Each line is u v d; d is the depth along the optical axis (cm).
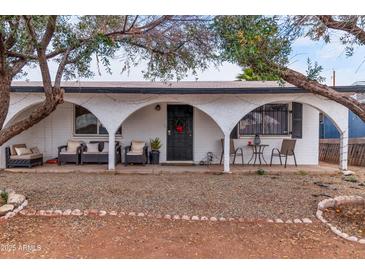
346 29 478
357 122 1252
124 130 1141
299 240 417
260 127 1119
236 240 414
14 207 516
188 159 1155
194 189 721
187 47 666
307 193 687
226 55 507
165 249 384
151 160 1120
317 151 1117
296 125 1106
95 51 571
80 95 975
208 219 493
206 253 376
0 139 520
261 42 469
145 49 686
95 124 1139
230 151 1062
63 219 482
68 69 698
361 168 1086
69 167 1017
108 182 801
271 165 1088
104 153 1046
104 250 379
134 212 523
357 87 880
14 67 561
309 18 482
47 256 363
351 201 600
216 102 977
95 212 513
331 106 973
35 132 1129
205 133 1138
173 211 535
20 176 884
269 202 604
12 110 957
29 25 455
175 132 1154
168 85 1059
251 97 972
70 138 1138
